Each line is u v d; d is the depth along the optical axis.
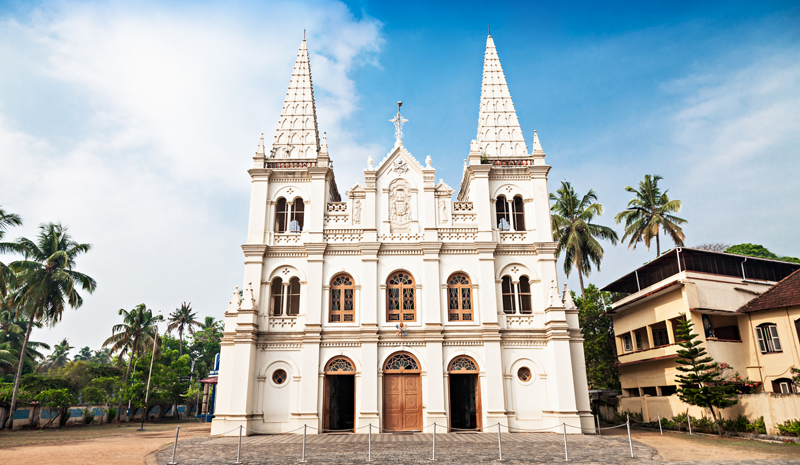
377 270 27.17
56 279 37.31
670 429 28.09
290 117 31.16
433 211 28.31
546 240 27.83
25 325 61.88
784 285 27.45
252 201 28.48
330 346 25.98
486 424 24.67
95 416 43.03
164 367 55.19
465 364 25.94
